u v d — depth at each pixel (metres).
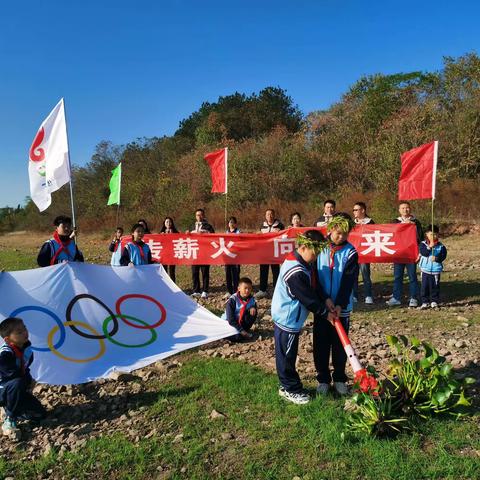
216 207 24.58
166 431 4.17
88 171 36.34
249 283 6.84
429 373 4.08
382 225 8.20
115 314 6.36
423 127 20.80
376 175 21.22
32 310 5.81
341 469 3.46
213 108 42.66
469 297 8.69
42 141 7.56
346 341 4.15
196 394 4.83
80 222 32.72
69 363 5.40
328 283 4.54
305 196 24.09
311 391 4.77
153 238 9.44
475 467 3.36
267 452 3.71
